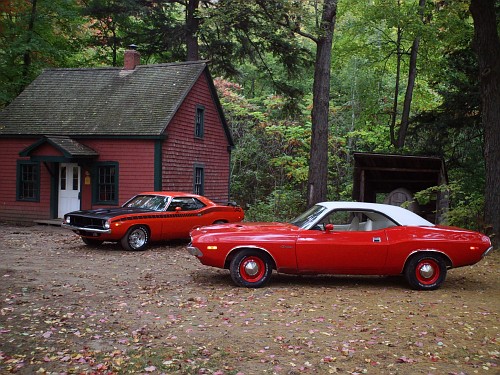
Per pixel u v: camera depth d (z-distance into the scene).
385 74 30.52
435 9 21.02
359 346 5.52
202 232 8.72
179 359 5.07
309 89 34.72
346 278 9.55
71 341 5.59
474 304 7.56
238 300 7.55
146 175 18.83
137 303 7.32
